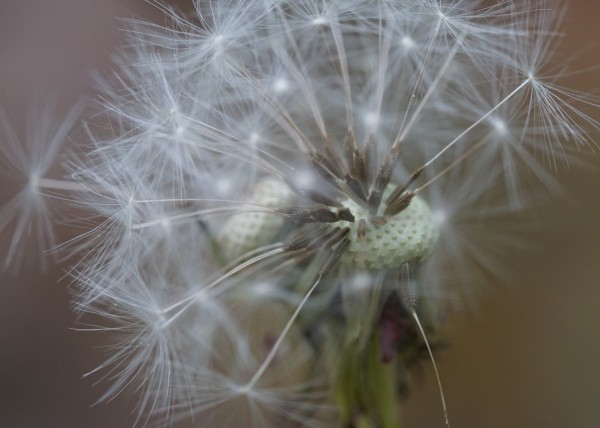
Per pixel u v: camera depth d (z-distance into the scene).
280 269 0.16
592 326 0.19
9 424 0.20
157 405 0.16
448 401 0.19
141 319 0.16
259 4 0.16
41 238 0.16
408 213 0.15
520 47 0.16
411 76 0.17
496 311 0.20
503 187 0.18
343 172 0.16
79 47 0.21
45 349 0.21
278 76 0.16
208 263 0.16
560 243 0.19
